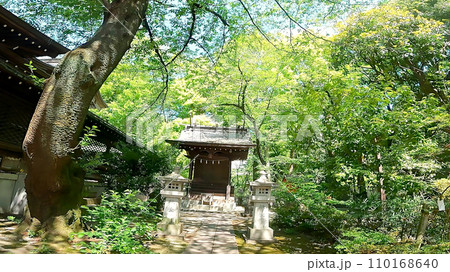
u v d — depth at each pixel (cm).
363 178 865
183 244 651
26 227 538
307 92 995
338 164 781
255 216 751
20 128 868
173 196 768
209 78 1237
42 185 489
